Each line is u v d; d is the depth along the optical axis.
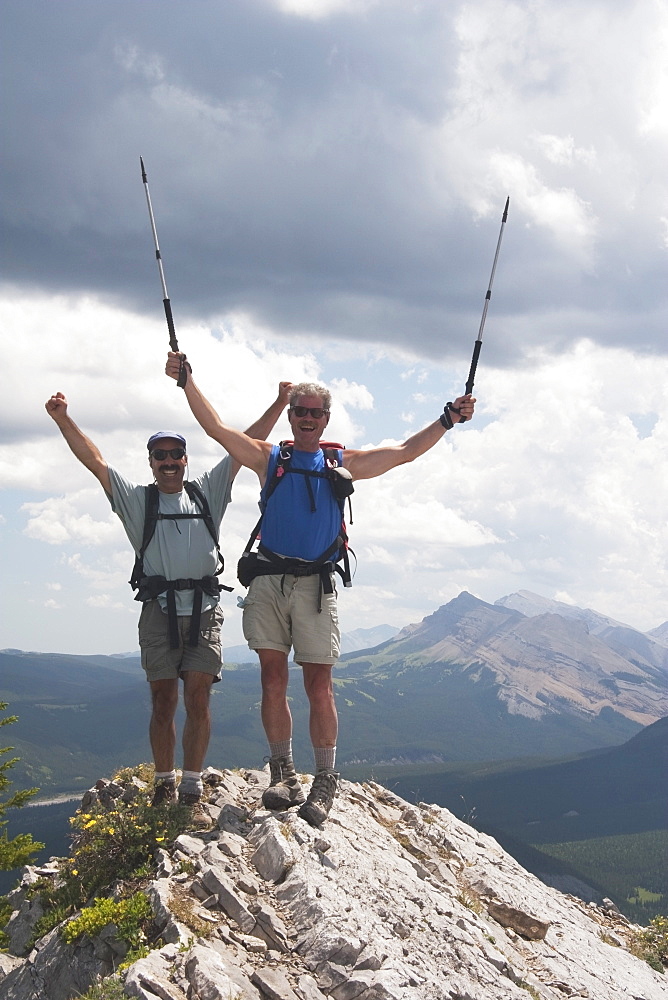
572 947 5.88
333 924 4.61
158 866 5.02
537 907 6.12
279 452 5.52
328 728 5.46
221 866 4.91
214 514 5.82
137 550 5.70
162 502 5.73
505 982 4.88
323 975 4.48
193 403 5.53
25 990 5.00
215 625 5.75
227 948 4.52
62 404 5.64
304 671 5.55
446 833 6.43
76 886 5.32
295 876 4.84
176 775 5.94
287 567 5.43
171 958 4.39
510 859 6.86
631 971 6.04
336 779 5.48
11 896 6.11
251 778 6.37
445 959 4.85
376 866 5.31
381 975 4.47
